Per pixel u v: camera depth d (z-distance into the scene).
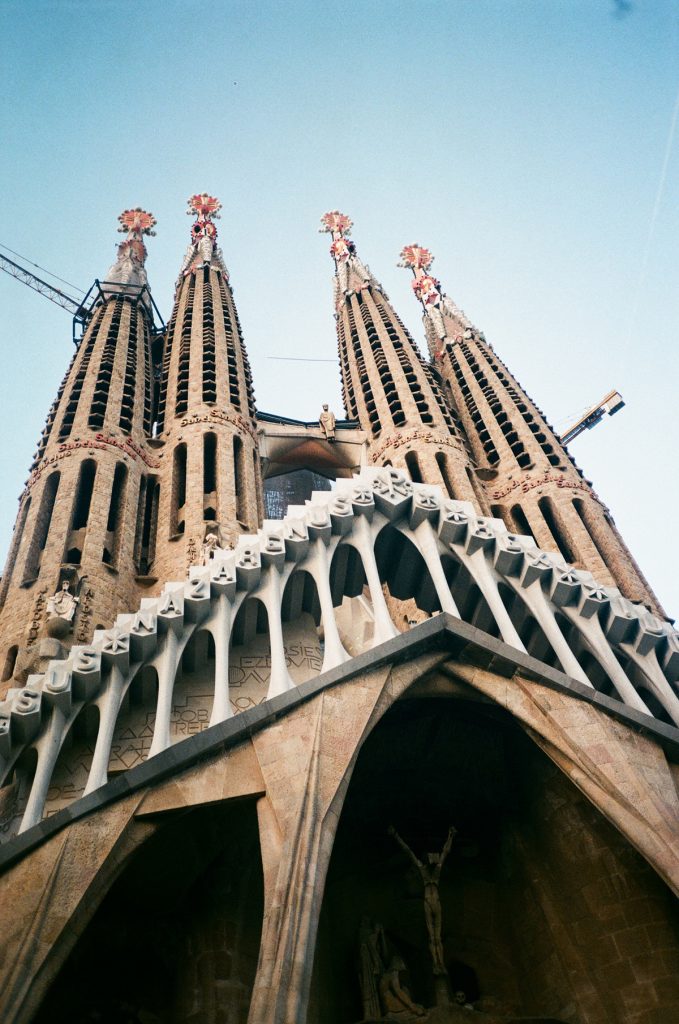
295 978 17.88
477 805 28.75
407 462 48.53
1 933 18.56
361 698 23.52
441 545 29.09
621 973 24.67
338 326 65.00
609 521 44.12
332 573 29.62
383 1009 23.75
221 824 23.55
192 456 42.59
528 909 26.92
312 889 19.30
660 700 26.97
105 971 22.64
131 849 20.48
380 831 27.95
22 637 30.64
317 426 51.97
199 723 26.08
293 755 21.94
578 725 24.61
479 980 26.22
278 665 24.45
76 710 23.69
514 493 45.56
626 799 23.02
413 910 26.62
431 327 64.12
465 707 27.09
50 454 40.81
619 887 25.72
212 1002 22.39
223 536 38.34
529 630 29.28
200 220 69.31
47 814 23.19
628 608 28.39
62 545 35.16
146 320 56.34
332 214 75.75
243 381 50.44
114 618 33.06
